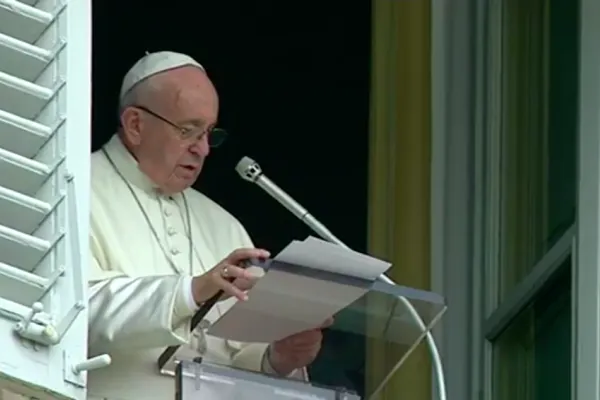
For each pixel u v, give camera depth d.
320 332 16.38
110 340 15.78
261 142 21.34
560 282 18.53
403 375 19.86
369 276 15.59
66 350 13.77
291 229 21.06
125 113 17.48
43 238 14.04
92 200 17.11
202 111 17.41
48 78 14.45
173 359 16.19
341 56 21.30
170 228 17.39
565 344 18.36
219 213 17.89
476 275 20.02
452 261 20.19
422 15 20.94
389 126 20.83
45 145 14.26
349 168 20.98
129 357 16.17
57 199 14.09
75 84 14.44
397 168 20.70
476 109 20.42
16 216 14.02
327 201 21.02
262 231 21.08
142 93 17.42
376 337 16.34
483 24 20.47
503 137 20.02
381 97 20.92
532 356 19.03
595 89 17.83
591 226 17.61
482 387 19.61
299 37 21.52
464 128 20.53
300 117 21.33
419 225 20.48
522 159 19.64
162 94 17.39
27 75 14.45
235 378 15.18
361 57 21.17
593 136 17.75
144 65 17.55
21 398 13.86
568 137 18.69
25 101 14.30
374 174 20.80
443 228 20.36
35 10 14.52
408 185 20.62
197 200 17.83
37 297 13.87
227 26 21.66
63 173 14.19
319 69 21.38
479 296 19.94
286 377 16.11
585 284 17.52
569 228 18.33
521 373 19.17
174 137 17.39
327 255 15.34
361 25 21.23
